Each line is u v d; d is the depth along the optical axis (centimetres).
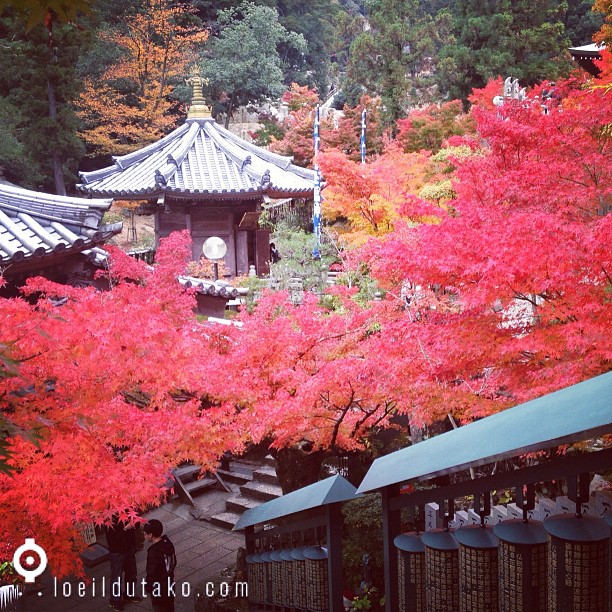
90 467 657
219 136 2598
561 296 721
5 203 1027
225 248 2252
